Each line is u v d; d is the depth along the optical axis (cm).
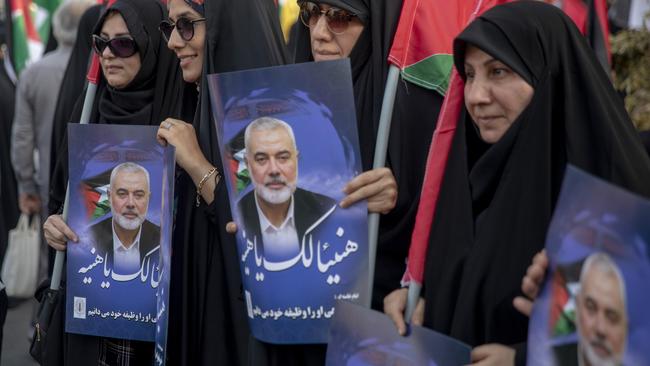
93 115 578
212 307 494
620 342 284
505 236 347
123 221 505
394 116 454
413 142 459
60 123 776
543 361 308
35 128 997
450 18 470
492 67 359
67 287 518
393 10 461
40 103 979
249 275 411
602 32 657
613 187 287
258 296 408
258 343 423
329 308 398
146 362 532
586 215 295
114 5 555
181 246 505
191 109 556
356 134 391
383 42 457
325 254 397
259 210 404
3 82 1123
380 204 404
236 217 413
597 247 291
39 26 1466
